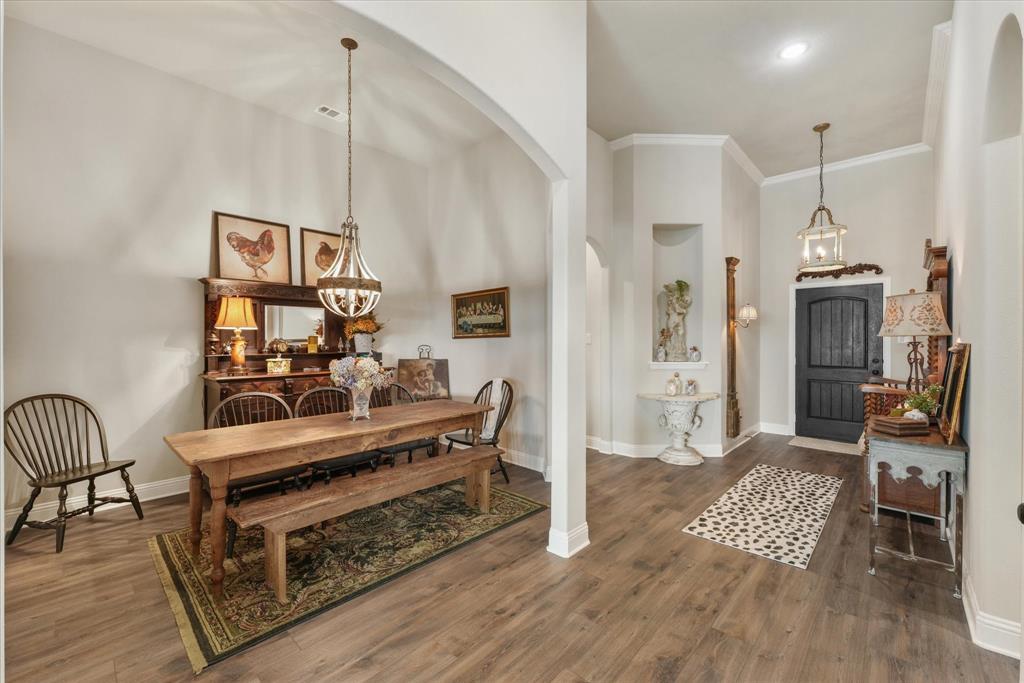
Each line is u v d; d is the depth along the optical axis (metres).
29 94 3.39
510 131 2.68
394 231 5.69
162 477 3.97
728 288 5.50
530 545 3.09
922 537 3.17
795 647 2.13
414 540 3.14
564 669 2.01
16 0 3.16
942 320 2.96
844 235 5.93
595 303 5.74
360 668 2.01
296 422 3.29
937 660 2.04
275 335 4.62
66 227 3.54
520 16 2.64
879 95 4.30
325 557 2.92
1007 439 2.08
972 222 2.46
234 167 4.40
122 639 2.19
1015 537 2.06
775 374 6.44
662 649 2.12
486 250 5.30
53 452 3.47
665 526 3.37
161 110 3.98
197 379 4.16
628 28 3.43
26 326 3.39
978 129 2.32
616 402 5.40
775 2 3.17
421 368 5.44
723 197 5.31
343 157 5.21
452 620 2.32
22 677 1.96
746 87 4.20
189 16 3.32
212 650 2.11
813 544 3.09
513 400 5.00
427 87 4.20
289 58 3.80
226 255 4.31
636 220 5.25
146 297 3.91
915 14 3.25
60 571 2.76
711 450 5.26
